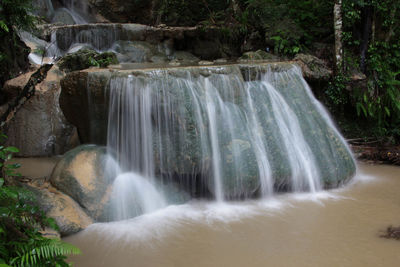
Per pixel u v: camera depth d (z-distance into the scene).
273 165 6.67
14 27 8.61
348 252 4.64
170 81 6.16
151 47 11.51
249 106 7.08
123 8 15.91
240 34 11.98
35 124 8.02
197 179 6.48
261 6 11.77
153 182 6.12
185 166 6.07
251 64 7.63
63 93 6.39
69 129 8.42
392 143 9.82
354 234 5.12
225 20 12.40
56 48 10.91
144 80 6.00
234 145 6.39
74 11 15.80
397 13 10.12
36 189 5.29
